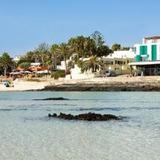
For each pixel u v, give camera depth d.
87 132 33.31
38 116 47.56
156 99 80.44
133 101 75.50
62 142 28.42
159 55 139.12
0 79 154.62
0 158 23.02
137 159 22.81
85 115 43.09
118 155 23.91
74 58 157.88
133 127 36.44
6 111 55.84
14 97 92.88
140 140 29.16
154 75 130.50
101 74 137.25
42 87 125.75
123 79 118.06
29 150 25.38
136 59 142.38
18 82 131.25
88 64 138.75
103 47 162.75
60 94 104.25
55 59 182.25
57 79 141.50
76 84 121.25
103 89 115.56
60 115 45.59
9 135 31.61
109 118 42.72
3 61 193.38
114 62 145.25
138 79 116.88
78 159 22.92
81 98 86.38
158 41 148.00
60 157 23.41
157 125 38.00
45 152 24.81
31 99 85.06
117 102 73.38
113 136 31.17
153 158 23.02
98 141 28.88
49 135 31.72
